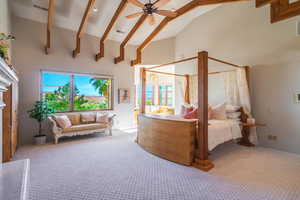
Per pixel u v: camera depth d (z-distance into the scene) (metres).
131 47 6.46
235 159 3.15
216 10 4.83
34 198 1.93
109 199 1.92
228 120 3.84
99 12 4.31
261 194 2.02
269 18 3.74
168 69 8.73
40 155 3.36
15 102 3.55
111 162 3.02
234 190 2.10
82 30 4.41
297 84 3.41
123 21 4.86
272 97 3.77
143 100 4.29
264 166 2.83
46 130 4.63
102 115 5.14
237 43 4.34
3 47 1.53
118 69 6.12
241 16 4.25
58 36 4.86
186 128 2.85
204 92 2.77
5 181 0.93
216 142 3.09
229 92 4.39
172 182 2.30
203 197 1.96
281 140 3.66
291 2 3.40
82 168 2.75
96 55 5.57
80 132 4.54
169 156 3.12
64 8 4.05
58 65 4.86
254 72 4.04
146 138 3.73
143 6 3.17
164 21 4.41
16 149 3.74
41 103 4.23
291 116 3.50
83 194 2.02
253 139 3.97
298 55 3.37
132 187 2.18
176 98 6.22
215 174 2.54
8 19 3.60
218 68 4.78
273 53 3.71
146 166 2.84
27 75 4.38
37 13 4.18
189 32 5.70
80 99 5.38
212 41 4.94
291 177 2.44
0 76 1.20
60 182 2.29
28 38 4.40
